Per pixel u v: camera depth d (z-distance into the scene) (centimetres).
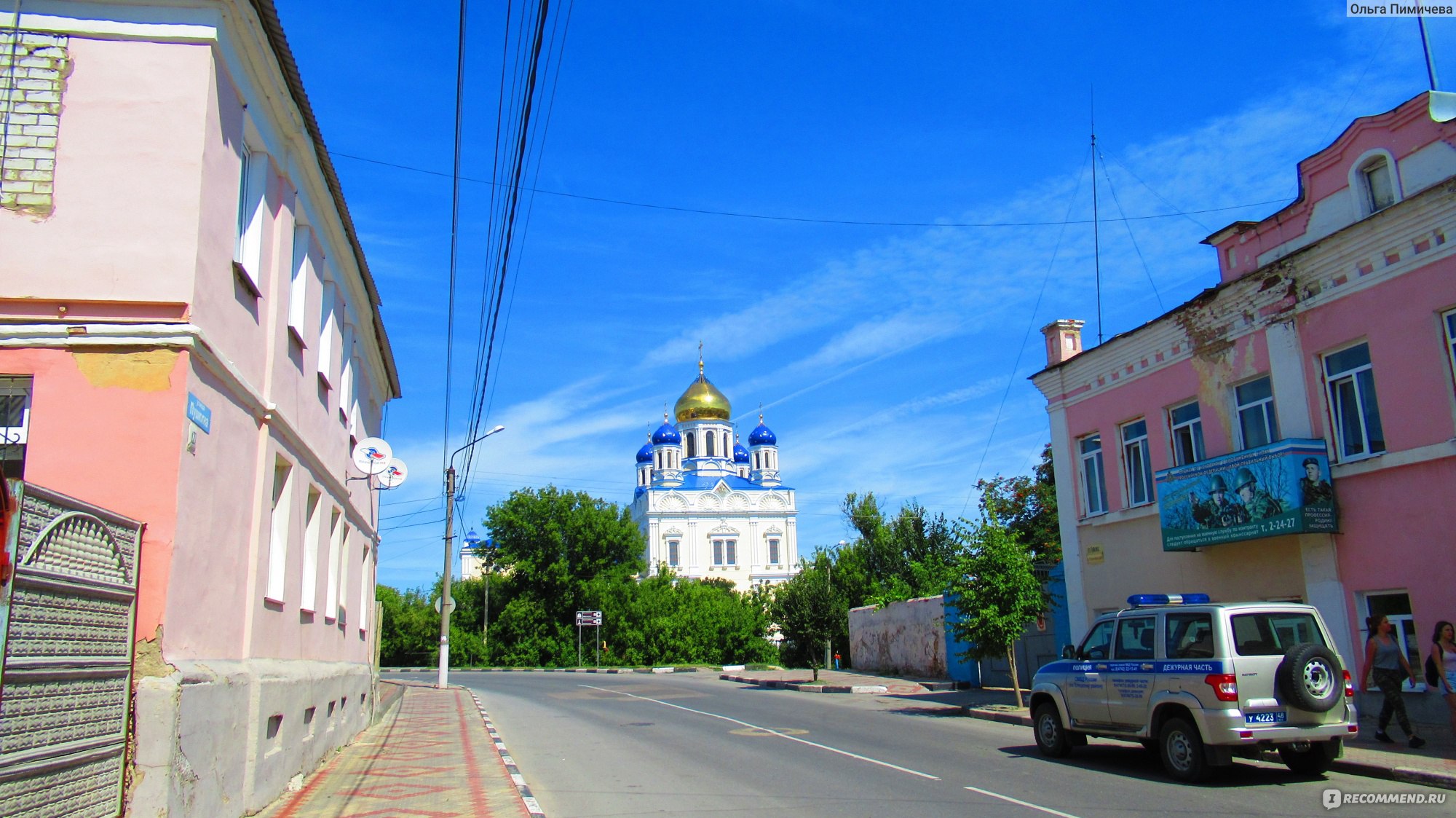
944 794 1034
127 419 760
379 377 2075
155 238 792
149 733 696
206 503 828
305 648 1276
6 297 769
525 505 6512
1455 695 1160
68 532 612
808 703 2403
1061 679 1294
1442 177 1327
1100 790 1034
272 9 886
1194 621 1104
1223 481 1555
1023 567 2000
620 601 6278
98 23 816
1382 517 1379
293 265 1205
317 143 1122
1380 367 1388
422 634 7081
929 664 3122
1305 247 1480
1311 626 1101
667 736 1692
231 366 873
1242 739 1023
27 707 559
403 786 1143
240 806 876
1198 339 1728
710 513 8531
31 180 789
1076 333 2183
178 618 761
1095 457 2036
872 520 5250
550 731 1842
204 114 817
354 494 1728
